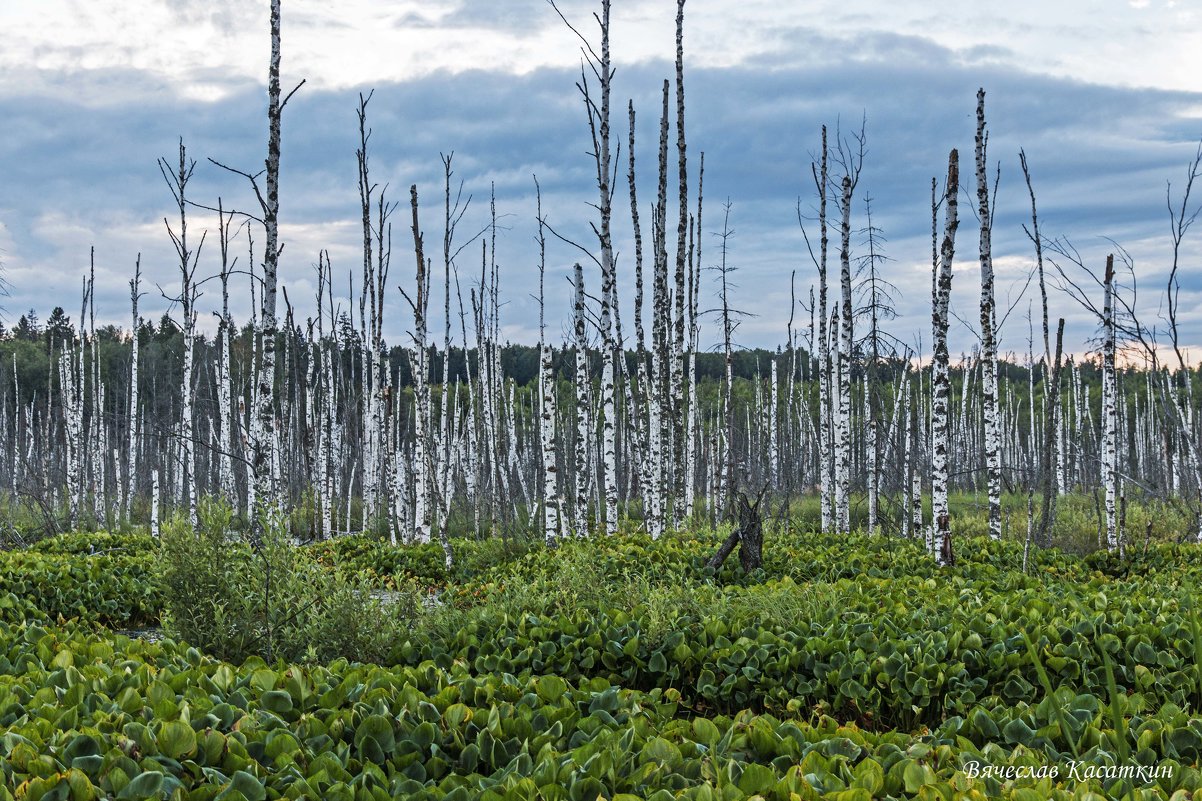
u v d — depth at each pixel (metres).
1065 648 7.27
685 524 19.86
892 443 23.47
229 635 8.03
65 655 6.04
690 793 4.05
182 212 20.38
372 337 25.55
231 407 27.09
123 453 36.34
